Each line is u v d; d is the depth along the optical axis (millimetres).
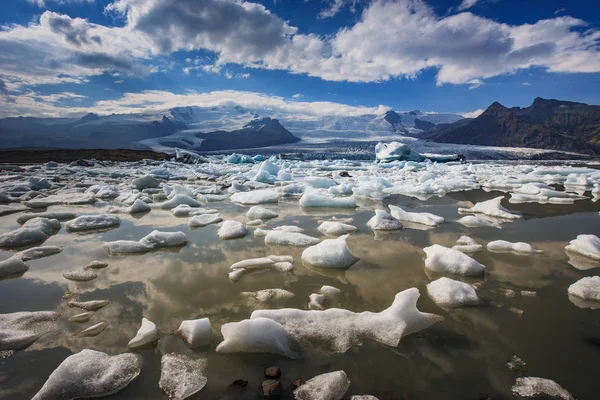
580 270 2984
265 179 11172
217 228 4629
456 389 1488
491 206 5633
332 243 3254
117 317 2143
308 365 1662
